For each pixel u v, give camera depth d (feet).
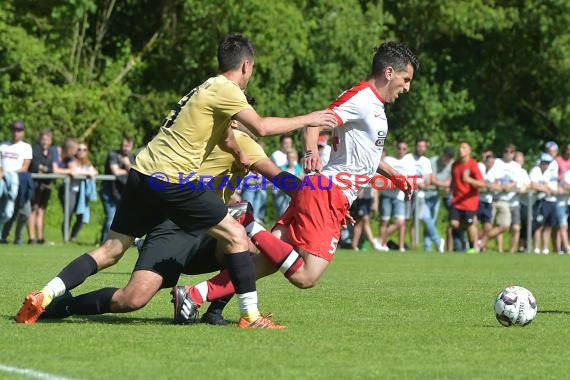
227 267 58.49
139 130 247.29
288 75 247.70
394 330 58.23
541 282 101.30
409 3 281.54
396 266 124.26
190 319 59.16
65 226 159.84
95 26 249.75
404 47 63.10
